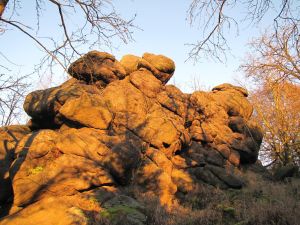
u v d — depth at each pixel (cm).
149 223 946
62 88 1459
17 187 984
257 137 2017
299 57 682
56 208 925
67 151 1112
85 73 1573
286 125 2291
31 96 1505
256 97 2448
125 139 1313
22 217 888
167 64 1880
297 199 1306
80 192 1034
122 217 897
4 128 1309
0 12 525
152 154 1398
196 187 1401
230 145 1809
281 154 2498
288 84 974
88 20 672
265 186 1576
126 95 1595
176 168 1499
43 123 1463
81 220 889
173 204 1220
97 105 1359
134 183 1242
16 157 1101
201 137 1708
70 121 1343
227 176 1494
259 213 946
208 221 980
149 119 1536
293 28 615
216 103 2041
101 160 1151
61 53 672
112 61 1714
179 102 1788
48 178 1010
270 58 866
